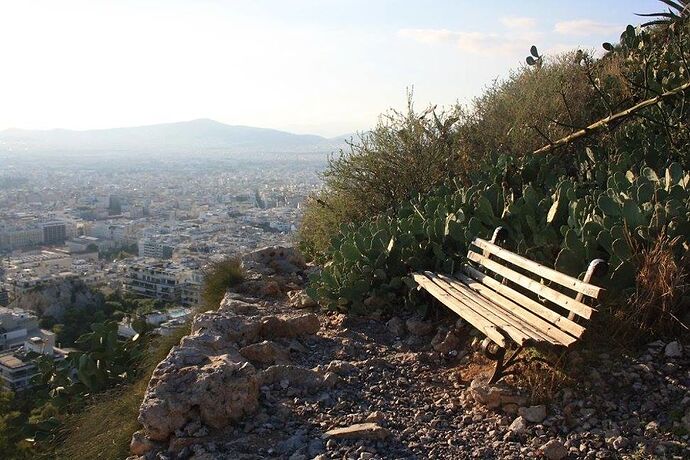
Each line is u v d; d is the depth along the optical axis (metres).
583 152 8.09
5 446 7.41
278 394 4.58
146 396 4.26
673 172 5.68
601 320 4.45
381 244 6.63
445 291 5.38
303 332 5.89
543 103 9.06
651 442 3.55
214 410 4.17
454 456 3.73
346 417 4.26
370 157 8.95
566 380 4.16
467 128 9.03
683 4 8.64
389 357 5.36
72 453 4.94
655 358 4.22
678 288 4.39
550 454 3.59
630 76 8.60
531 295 5.11
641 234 4.67
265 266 8.73
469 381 4.66
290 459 3.78
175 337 6.48
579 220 5.34
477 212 6.27
